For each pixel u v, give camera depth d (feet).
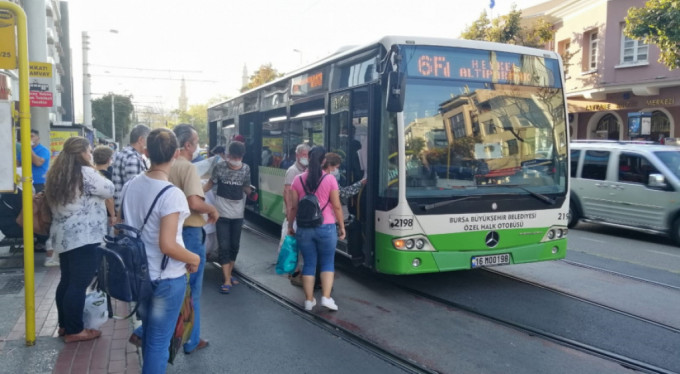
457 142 21.13
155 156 11.56
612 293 22.53
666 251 32.42
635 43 66.44
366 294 22.50
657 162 35.78
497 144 21.77
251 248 32.19
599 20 70.79
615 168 38.55
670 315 19.69
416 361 15.69
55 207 15.87
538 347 16.78
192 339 16.08
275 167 33.63
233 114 44.42
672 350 16.47
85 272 16.02
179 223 11.44
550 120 22.93
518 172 22.12
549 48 82.94
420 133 20.58
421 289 23.18
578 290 22.97
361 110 22.52
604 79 69.97
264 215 36.06
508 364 15.49
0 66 15.49
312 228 19.39
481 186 21.39
